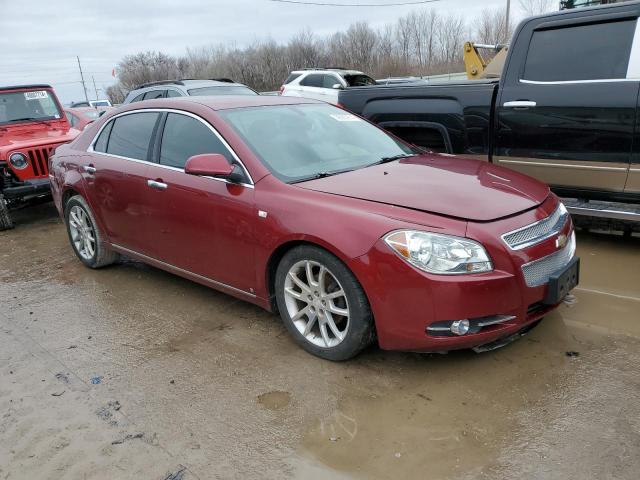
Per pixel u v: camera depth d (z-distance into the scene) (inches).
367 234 114.8
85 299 180.2
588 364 121.5
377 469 95.2
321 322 128.5
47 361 140.7
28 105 329.1
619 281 165.3
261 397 118.1
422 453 98.1
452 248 109.7
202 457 101.3
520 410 107.7
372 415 109.5
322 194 127.6
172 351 140.9
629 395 109.7
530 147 193.2
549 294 119.3
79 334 154.8
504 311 112.3
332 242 118.0
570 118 180.7
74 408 119.2
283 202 130.0
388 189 127.2
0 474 101.1
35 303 180.2
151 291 182.9
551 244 121.8
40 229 285.3
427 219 114.5
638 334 133.1
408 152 170.1
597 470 91.1
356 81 594.6
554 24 185.9
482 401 111.3
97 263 202.7
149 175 164.4
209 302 169.9
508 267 111.8
